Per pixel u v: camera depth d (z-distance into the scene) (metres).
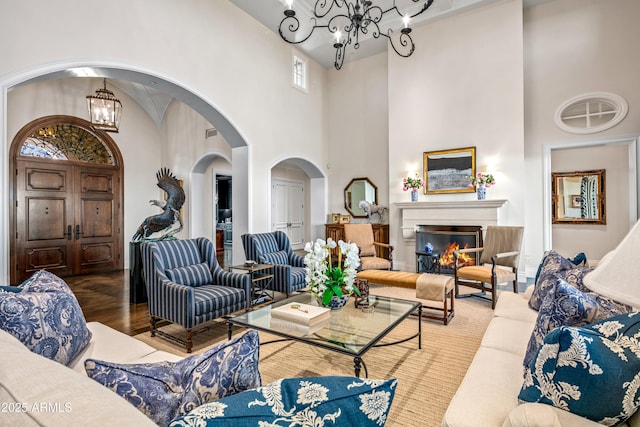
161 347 2.98
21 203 5.62
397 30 6.36
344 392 0.70
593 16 5.22
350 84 7.57
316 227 7.84
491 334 2.09
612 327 1.00
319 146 7.53
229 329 2.51
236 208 5.79
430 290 3.44
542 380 1.05
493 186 5.57
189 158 7.80
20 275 5.59
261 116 5.91
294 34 6.41
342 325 2.38
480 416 1.23
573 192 6.13
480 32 5.71
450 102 5.97
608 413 0.95
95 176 6.66
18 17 3.14
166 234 4.70
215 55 5.07
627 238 0.88
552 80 5.50
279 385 0.74
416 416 1.96
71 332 1.58
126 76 4.16
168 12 4.41
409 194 6.38
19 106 5.62
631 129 5.00
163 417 0.88
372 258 5.50
